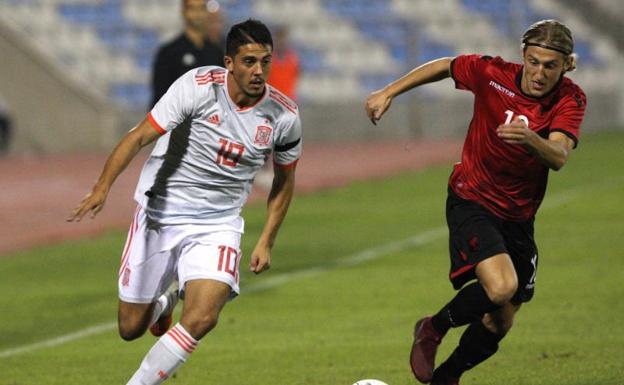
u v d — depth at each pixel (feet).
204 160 71.10
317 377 85.05
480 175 71.82
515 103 69.87
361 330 103.04
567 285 122.83
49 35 355.36
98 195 66.74
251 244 157.58
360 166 273.75
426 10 393.70
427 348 73.31
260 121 70.03
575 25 392.88
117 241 169.89
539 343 94.84
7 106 314.35
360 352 93.81
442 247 153.28
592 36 389.19
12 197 229.86
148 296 74.33
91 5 370.12
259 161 71.72
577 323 102.89
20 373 89.30
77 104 319.27
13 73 315.37
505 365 87.04
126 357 94.63
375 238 162.61
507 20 383.65
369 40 379.55
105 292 127.13
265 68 67.62
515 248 72.79
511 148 69.92
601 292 118.21
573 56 67.62
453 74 72.84
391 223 177.68
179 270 71.61
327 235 166.40
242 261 144.15
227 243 71.46
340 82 370.53
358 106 352.90
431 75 73.92
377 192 220.64
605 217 176.76
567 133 68.13
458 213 72.23
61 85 317.83
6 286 133.18
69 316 113.91
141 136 68.18
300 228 174.29
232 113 69.67
